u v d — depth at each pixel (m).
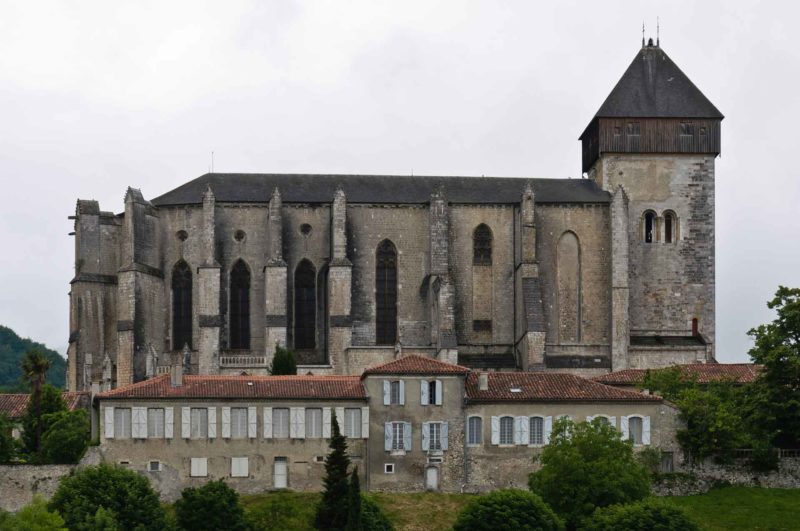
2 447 135.12
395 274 175.62
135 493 118.06
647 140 181.62
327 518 118.81
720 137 182.12
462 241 176.62
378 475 131.88
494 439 133.25
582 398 134.62
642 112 181.88
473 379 139.12
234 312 173.25
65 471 127.12
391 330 174.88
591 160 186.88
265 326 169.62
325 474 130.75
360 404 132.50
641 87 183.75
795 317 141.50
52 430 136.75
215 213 172.88
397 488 131.88
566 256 176.50
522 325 172.00
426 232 176.25
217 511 118.75
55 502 116.38
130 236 168.75
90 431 139.50
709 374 154.12
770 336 142.00
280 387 133.75
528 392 135.50
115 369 170.25
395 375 133.25
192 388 132.38
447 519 124.25
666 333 178.88
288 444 130.88
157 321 171.62
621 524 115.62
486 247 177.12
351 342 170.00
